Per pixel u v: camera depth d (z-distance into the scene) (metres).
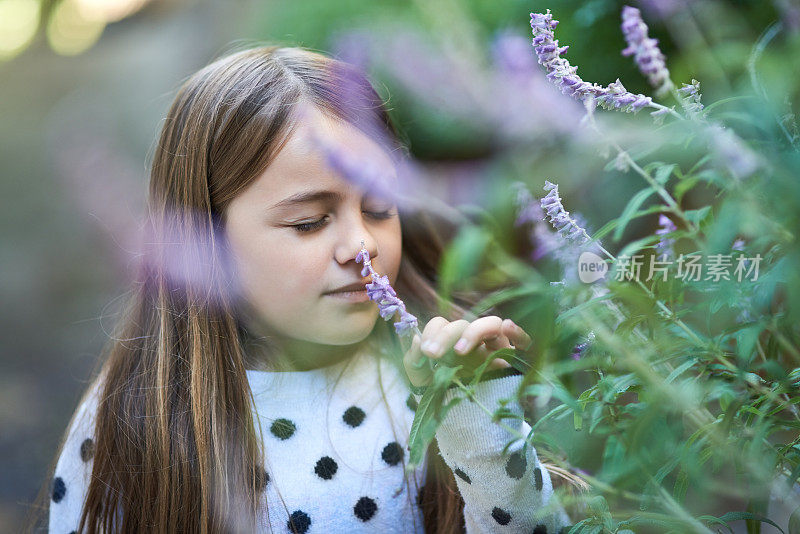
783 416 0.84
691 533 0.76
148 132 5.20
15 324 4.41
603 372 0.84
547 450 1.10
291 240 1.13
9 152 6.37
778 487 0.78
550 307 0.78
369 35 2.19
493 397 1.03
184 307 1.30
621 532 0.87
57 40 9.09
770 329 0.77
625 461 0.77
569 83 0.81
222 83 1.25
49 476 1.53
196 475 1.24
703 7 1.45
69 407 3.50
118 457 1.30
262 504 1.22
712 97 1.24
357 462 1.26
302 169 1.11
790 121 0.78
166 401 1.27
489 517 1.09
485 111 1.89
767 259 0.78
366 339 1.35
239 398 1.24
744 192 0.71
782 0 0.98
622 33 2.01
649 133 0.82
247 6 4.87
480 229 1.06
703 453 0.79
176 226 1.29
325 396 1.29
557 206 0.88
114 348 1.39
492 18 2.30
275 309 1.17
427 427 0.79
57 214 5.46
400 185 1.43
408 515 1.26
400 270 1.46
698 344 0.79
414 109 2.02
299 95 1.17
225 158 1.19
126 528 1.29
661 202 1.62
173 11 8.70
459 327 0.95
